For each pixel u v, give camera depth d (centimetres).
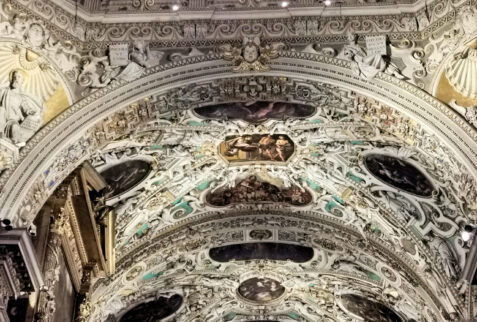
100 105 1606
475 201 1528
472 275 1401
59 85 1588
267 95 1739
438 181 1820
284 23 1702
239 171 2167
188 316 2925
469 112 1545
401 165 1895
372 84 1641
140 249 2311
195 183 2172
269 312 3019
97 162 1905
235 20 1708
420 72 1625
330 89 1688
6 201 1398
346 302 2770
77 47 1650
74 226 1783
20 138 1480
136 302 2689
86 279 1966
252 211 2370
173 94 1686
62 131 1546
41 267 1516
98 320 2517
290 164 2116
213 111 1830
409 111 1605
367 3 1712
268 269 2670
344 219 2280
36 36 1573
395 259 2234
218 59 1677
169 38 1692
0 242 1243
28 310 1444
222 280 2739
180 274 2611
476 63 1568
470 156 1516
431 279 2081
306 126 1903
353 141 1914
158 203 2188
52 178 1541
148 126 1788
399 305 2489
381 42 1662
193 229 2378
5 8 1530
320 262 2556
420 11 1683
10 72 1512
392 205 2066
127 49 1667
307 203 2297
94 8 1703
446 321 2080
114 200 2070
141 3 1719
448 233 1944
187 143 1970
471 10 1573
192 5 1720
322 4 1712
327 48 1675
